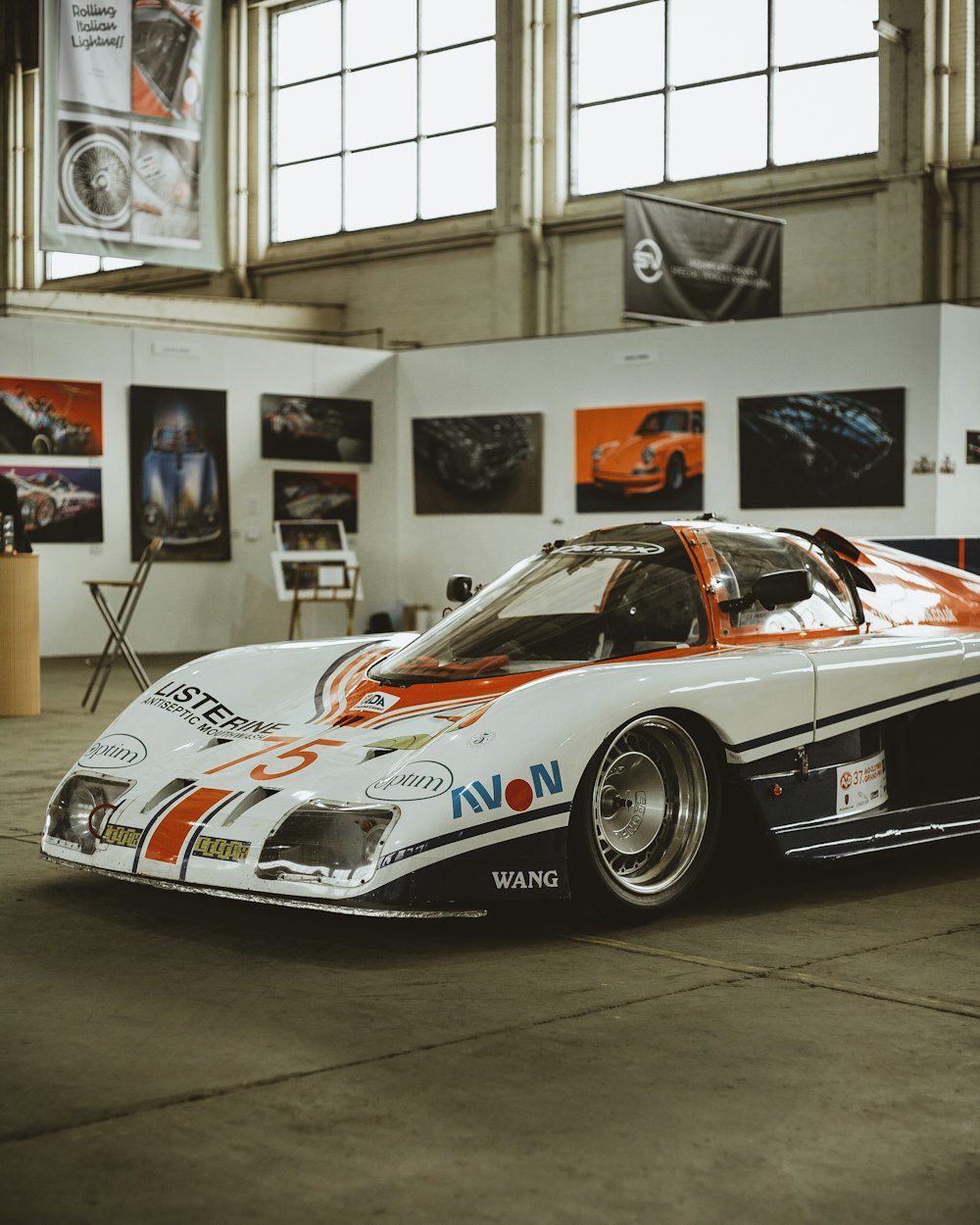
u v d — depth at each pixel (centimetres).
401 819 320
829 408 1271
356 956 334
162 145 1255
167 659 1320
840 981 315
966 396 1247
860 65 1542
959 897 401
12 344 1308
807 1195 206
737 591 409
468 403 1483
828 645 415
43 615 1333
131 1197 205
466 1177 212
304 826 327
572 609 412
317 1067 258
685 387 1348
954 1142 226
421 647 419
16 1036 276
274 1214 200
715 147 1650
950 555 643
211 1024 283
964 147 1493
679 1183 210
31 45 2155
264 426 1455
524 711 344
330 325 1936
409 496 1536
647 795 368
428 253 1850
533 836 335
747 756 377
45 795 575
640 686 356
